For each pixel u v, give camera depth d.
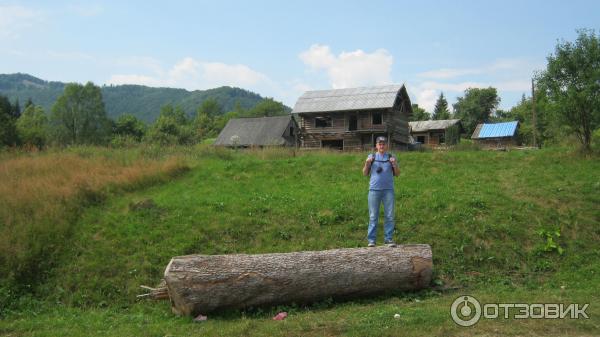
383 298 8.70
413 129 54.47
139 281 9.83
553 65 17.42
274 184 16.11
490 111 79.12
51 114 70.94
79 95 71.44
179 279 7.71
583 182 14.51
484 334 6.14
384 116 37.22
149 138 57.00
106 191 14.13
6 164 16.62
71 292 9.58
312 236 11.70
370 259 8.64
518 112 73.75
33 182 14.03
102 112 73.06
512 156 19.16
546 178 15.32
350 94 39.16
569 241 11.19
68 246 10.88
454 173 16.89
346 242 11.30
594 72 16.67
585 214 12.39
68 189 13.34
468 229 11.55
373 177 9.81
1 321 8.15
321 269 8.31
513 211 12.52
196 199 13.77
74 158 18.12
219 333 6.69
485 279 9.82
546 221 12.07
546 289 8.93
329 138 39.09
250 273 7.98
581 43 17.16
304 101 40.00
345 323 6.85
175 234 11.61
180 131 67.00
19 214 11.70
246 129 48.66
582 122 17.72
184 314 7.89
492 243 11.02
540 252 10.73
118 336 6.88
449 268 10.16
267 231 11.88
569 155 18.09
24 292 9.45
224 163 19.09
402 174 17.23
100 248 10.88
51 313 8.73
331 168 18.36
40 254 10.41
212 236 11.62
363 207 12.95
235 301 7.95
